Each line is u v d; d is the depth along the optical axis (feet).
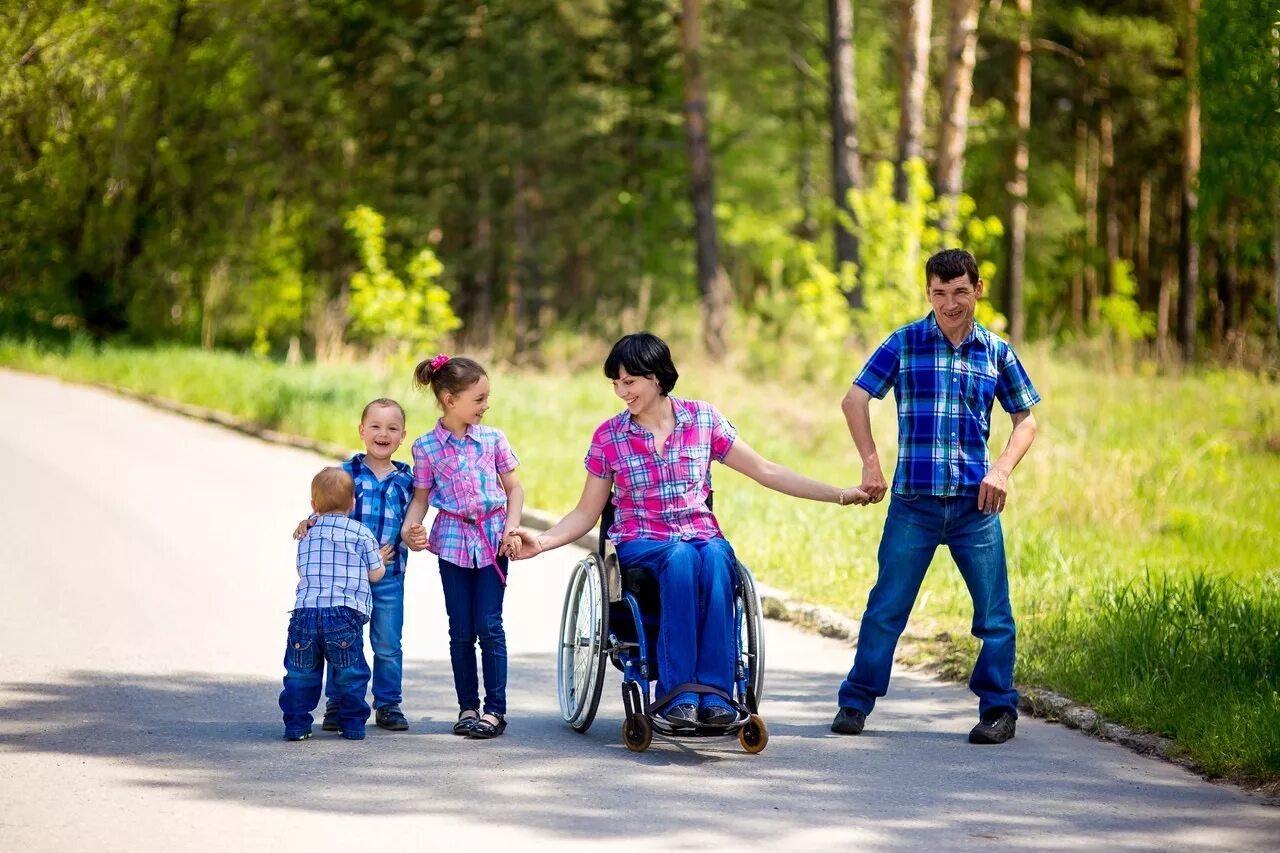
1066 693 47.44
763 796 36.52
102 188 227.40
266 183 237.66
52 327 223.92
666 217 272.92
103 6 223.71
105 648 52.06
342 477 41.75
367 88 244.63
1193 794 37.29
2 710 43.55
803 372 151.94
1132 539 78.59
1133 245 342.44
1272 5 65.36
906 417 43.96
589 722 42.57
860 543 73.51
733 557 41.83
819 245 277.85
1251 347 152.97
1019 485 89.30
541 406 128.26
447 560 42.93
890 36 247.09
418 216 234.58
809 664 53.67
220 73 232.12
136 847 31.32
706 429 42.98
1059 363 161.58
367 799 35.45
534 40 229.25
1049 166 277.44
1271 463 107.14
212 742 40.70
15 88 217.36
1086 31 237.04
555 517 83.10
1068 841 33.14
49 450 107.96
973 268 43.37
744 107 255.29
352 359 168.35
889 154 253.44
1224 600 55.93
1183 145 223.10
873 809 35.50
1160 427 121.39
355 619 41.32
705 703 39.34
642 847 32.09
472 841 32.30
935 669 52.85
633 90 256.73
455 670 43.27
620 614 43.19
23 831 32.24
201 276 232.94
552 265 249.75
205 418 135.64
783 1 226.79
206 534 76.23
